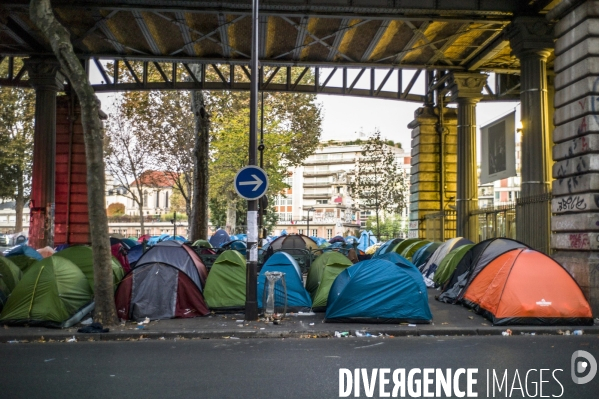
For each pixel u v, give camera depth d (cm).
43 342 1023
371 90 2681
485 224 2289
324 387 692
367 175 4478
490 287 1230
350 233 10112
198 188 2984
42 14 1129
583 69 1258
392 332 1095
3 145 4225
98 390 681
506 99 2742
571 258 1288
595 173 1245
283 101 4069
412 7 1716
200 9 1714
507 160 2142
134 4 1706
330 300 1222
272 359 859
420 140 2812
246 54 2247
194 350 939
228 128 3928
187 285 1270
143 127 3628
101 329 1088
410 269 1221
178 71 3509
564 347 959
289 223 11169
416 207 2841
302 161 4491
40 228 2147
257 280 1301
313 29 1961
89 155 1140
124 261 1836
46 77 2208
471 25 1922
